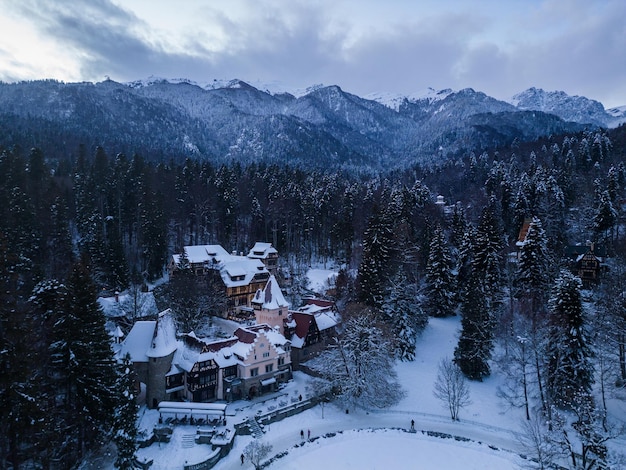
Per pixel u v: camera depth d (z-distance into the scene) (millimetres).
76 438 49281
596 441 43562
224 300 100875
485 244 87812
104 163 137875
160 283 110188
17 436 40094
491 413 63094
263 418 60406
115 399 48875
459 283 97250
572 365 58844
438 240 94562
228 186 140875
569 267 94250
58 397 52219
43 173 124438
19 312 41781
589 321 67875
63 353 47781
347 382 65125
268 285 83750
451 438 57906
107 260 98438
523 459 53000
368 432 59750
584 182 138125
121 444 46469
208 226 141375
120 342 68250
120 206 124375
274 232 136000
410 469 51406
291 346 79250
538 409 61219
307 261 134625
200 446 53688
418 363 78250
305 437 58125
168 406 58656
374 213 98625
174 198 134750
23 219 91000
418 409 65562
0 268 40938
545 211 111438
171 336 66625
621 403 60812
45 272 86500
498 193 146000
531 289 78062
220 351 68750
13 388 38406
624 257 85812
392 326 80375
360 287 87688
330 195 145250
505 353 76000
